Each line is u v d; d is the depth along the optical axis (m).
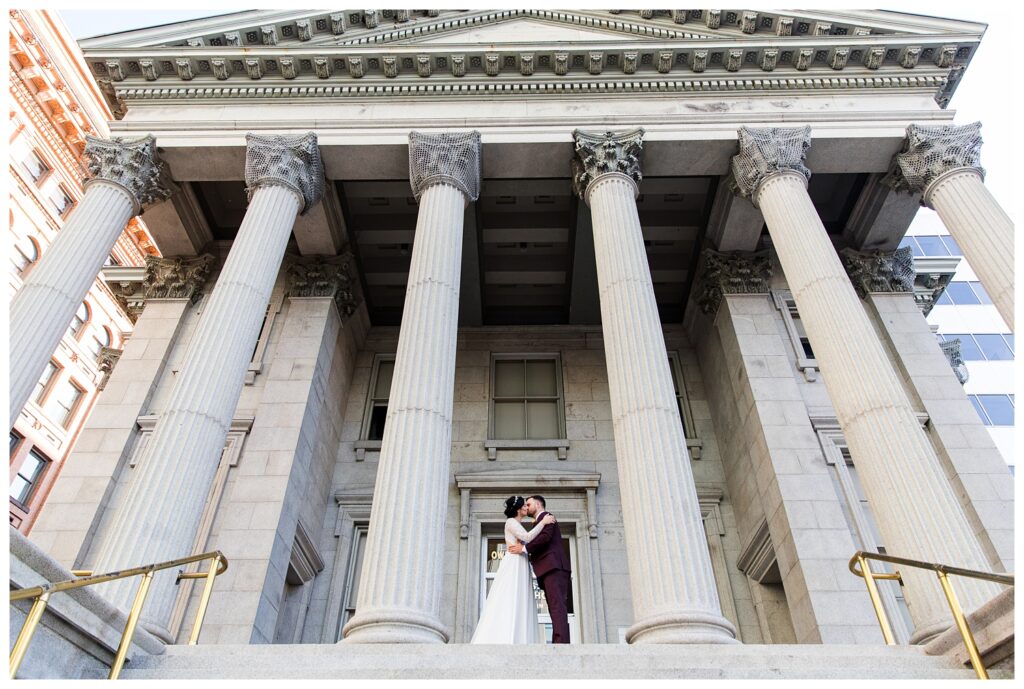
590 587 17.31
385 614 9.07
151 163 17.33
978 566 9.91
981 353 43.22
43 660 6.52
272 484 15.96
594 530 18.27
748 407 18.11
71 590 6.82
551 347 22.84
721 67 18.52
